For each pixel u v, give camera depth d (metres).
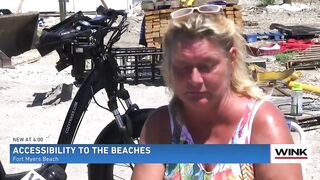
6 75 10.28
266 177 1.93
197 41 1.88
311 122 6.67
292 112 6.71
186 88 1.94
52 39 3.75
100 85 3.78
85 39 3.76
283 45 13.23
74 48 3.80
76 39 3.77
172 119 2.07
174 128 2.06
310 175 4.95
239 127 1.98
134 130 3.73
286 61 11.47
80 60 3.80
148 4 11.29
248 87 2.02
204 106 1.95
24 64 11.70
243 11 25.11
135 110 3.81
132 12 26.66
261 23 21.20
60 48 3.82
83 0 26.64
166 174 2.05
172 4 11.33
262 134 1.95
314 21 21.97
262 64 10.19
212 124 2.00
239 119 1.98
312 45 12.96
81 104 3.77
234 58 1.98
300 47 12.91
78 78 3.91
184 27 1.88
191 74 1.91
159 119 2.10
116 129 3.76
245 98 2.01
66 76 10.35
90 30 3.74
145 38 11.16
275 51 12.58
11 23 11.73
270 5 27.11
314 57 11.61
